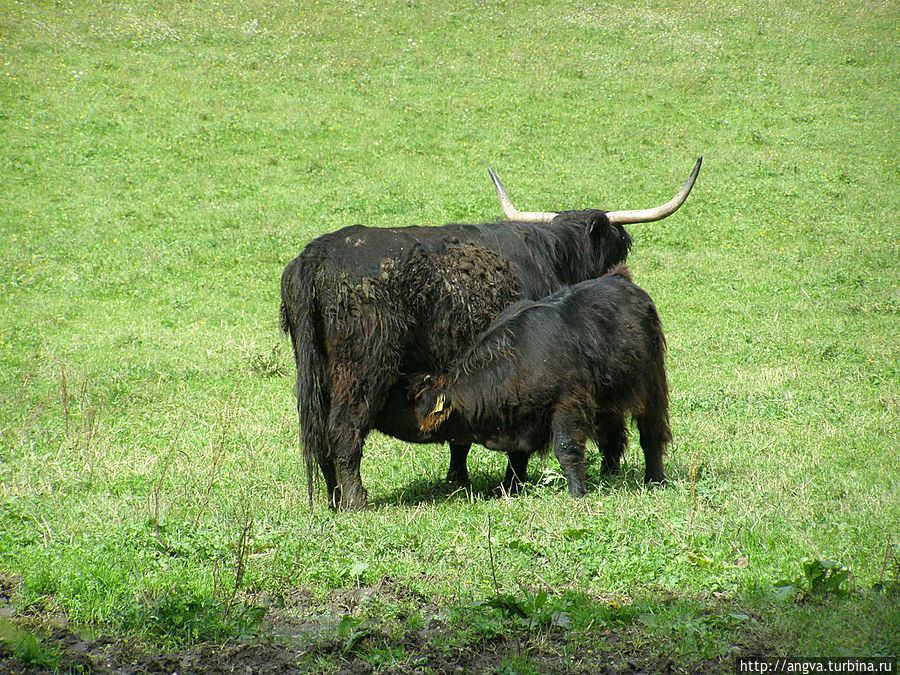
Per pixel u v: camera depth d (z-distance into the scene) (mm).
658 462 20672
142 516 18172
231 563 15688
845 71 76312
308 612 14273
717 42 81375
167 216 52812
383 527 17172
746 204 55438
